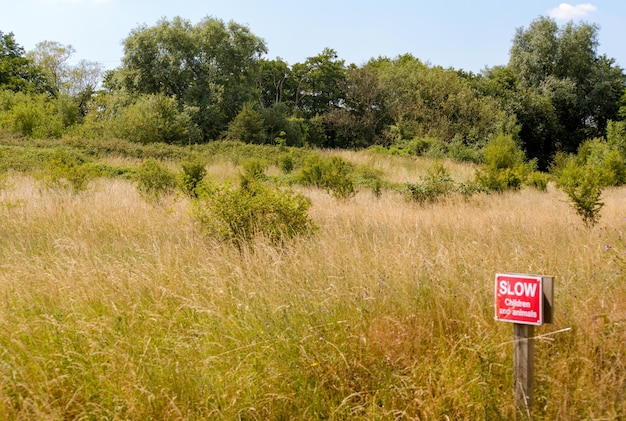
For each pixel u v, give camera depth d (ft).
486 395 11.92
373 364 13.15
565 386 12.02
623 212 43.45
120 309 16.03
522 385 11.53
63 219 32.86
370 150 122.52
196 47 135.44
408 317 14.70
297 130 144.87
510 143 107.34
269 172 80.33
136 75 132.46
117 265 20.08
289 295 16.66
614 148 106.22
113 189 47.88
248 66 143.43
